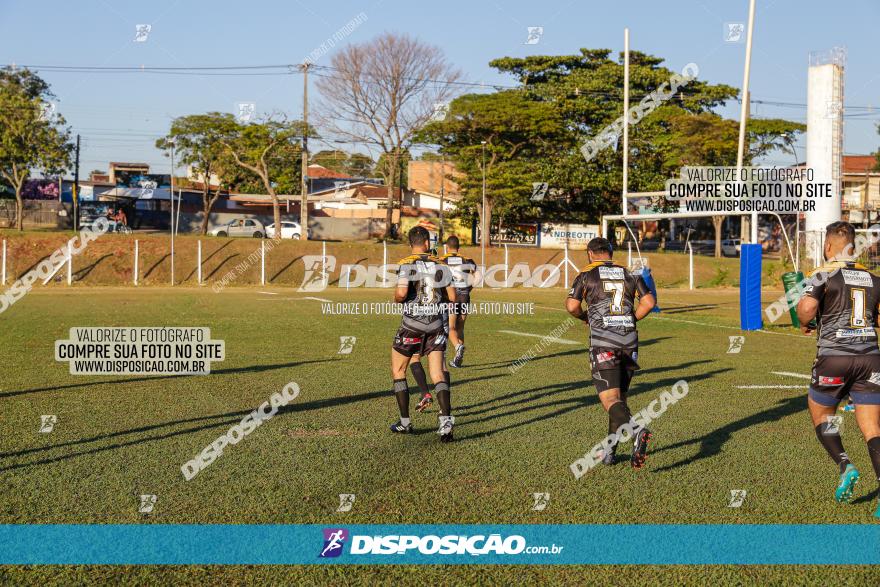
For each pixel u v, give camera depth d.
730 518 4.78
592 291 5.91
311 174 75.12
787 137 45.84
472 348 13.74
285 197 59.91
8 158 39.50
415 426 7.34
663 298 29.20
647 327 18.09
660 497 5.17
